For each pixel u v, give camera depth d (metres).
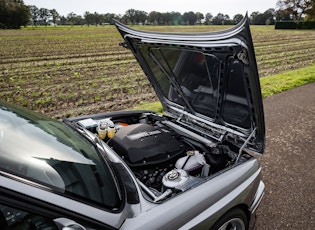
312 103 7.78
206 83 2.82
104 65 16.33
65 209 1.41
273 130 5.75
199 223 1.92
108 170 2.00
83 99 8.60
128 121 3.71
